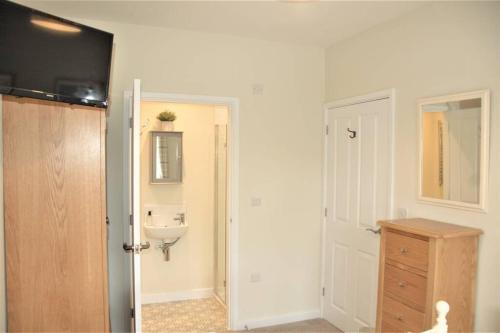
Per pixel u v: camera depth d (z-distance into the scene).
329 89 3.66
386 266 2.39
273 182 3.57
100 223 2.16
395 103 2.84
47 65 1.90
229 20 2.95
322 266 3.74
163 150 4.08
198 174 4.24
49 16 1.91
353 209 3.31
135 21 2.99
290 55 3.60
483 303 2.14
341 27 3.08
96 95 2.10
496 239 2.09
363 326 3.16
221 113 4.02
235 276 3.45
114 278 3.05
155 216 4.11
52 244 2.06
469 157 2.23
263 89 3.51
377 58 3.03
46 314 2.05
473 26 2.24
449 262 2.06
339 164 3.50
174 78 3.20
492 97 2.12
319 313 3.77
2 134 1.97
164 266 4.14
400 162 2.79
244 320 3.49
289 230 3.64
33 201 2.02
